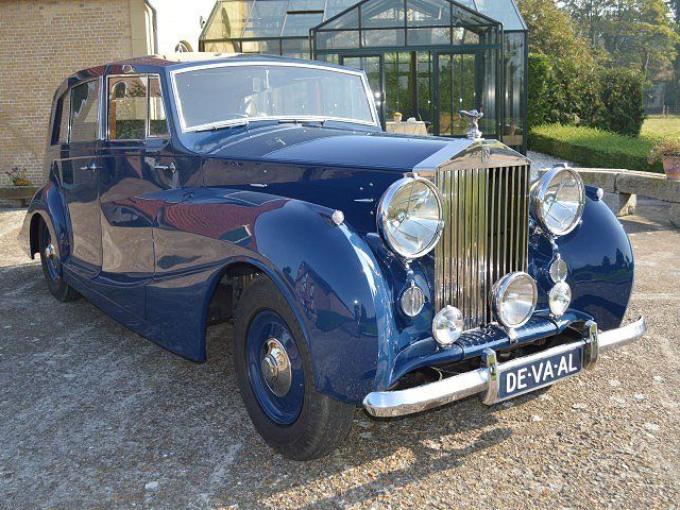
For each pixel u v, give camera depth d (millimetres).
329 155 3176
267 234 2768
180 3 14656
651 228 8789
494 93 16562
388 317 2592
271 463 2934
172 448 3080
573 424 3242
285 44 16828
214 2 18156
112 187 4164
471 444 3074
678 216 9078
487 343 2936
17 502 2670
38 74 12688
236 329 3072
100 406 3539
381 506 2598
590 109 23422
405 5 16125
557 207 3250
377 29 16234
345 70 4527
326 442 2777
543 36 34156
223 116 3848
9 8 12477
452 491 2693
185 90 3797
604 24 65062
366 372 2551
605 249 3408
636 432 3146
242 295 3023
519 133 17203
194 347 3334
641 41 66000
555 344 3350
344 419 2754
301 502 2637
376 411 2490
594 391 3607
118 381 3877
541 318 3213
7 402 3600
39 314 5238
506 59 16938
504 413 3377
